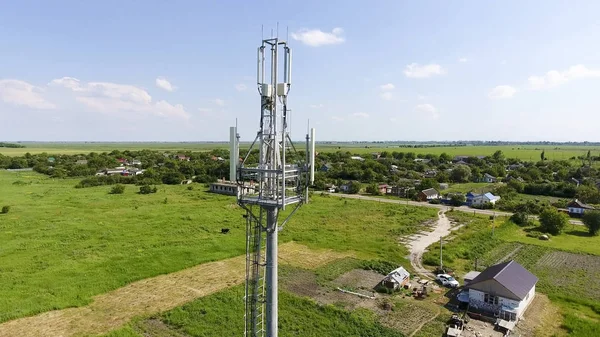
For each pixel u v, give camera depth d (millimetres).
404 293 32969
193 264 38406
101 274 35062
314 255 42844
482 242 48656
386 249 45594
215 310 28234
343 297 31672
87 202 70500
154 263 38250
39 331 25047
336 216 64438
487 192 83688
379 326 26500
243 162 16922
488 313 29188
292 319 27312
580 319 27969
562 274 38094
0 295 29984
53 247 43062
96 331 25188
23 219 55906
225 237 48656
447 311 29547
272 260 16703
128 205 68750
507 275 30734
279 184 16094
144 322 26641
